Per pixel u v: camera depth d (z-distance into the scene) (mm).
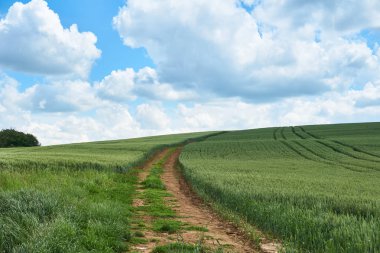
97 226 10633
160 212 16688
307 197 16016
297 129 116000
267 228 12992
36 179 18812
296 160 47656
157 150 69500
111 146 72250
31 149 71562
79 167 33062
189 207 18766
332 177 27531
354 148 59781
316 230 10781
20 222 9633
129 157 44688
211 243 11156
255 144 75312
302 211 13250
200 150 66250
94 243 9422
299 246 10367
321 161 45344
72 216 11227
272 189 18359
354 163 40969
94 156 44156
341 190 19062
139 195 22062
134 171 36781
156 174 36031
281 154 57062
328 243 9258
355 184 22516
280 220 12492
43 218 10281
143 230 12688
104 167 33875
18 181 16422
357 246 8750
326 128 110312
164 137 112938
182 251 9438
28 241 8375
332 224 10961
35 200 11086
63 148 71625
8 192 11781
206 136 113062
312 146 66188
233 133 120500
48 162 31859
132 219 14453
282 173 30672
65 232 9219
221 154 58719
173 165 48312
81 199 14352
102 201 15742
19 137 125688
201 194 22031
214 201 19562
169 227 12852
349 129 100750
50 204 11117
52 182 18000
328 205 14500
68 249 8391
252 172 30969
